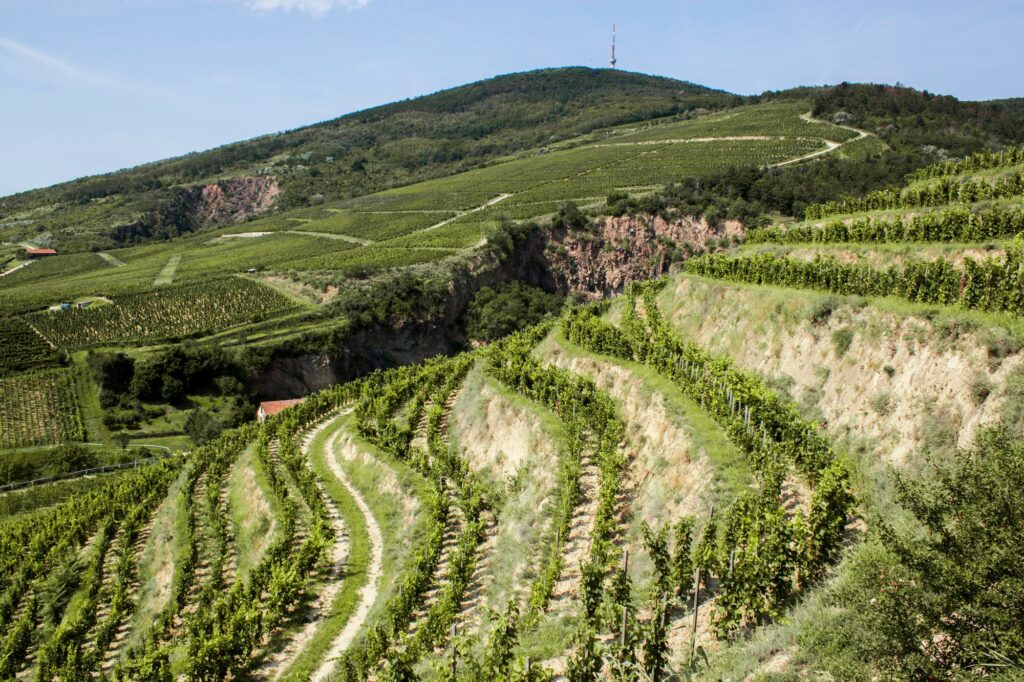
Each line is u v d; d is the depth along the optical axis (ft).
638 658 59.00
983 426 62.90
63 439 266.98
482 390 147.23
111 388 294.25
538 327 205.26
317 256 463.42
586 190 490.49
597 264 403.13
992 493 39.45
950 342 74.49
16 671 123.75
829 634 44.70
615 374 120.98
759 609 55.52
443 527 106.93
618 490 88.74
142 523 169.27
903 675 36.65
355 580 106.52
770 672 45.14
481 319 365.61
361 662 79.97
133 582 142.92
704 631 58.65
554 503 94.43
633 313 156.35
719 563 57.47
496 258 397.60
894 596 39.27
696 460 80.59
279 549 115.75
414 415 164.04
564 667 62.75
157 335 336.08
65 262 575.79
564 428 113.09
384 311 345.72
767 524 58.90
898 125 497.87
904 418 74.54
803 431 77.61
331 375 321.11
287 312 355.15
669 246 380.99
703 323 138.21
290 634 95.40
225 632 90.79
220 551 135.33
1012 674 34.01
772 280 127.85
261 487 151.33
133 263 540.93
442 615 80.74
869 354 85.76
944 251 106.42
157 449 261.85
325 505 136.56
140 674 86.63
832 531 57.16
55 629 130.11
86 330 342.44
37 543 164.76
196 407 293.23
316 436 196.34
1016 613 35.32
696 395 94.48
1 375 296.92
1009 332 68.54
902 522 55.11
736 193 391.86
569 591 75.20
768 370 105.91
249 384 307.78
